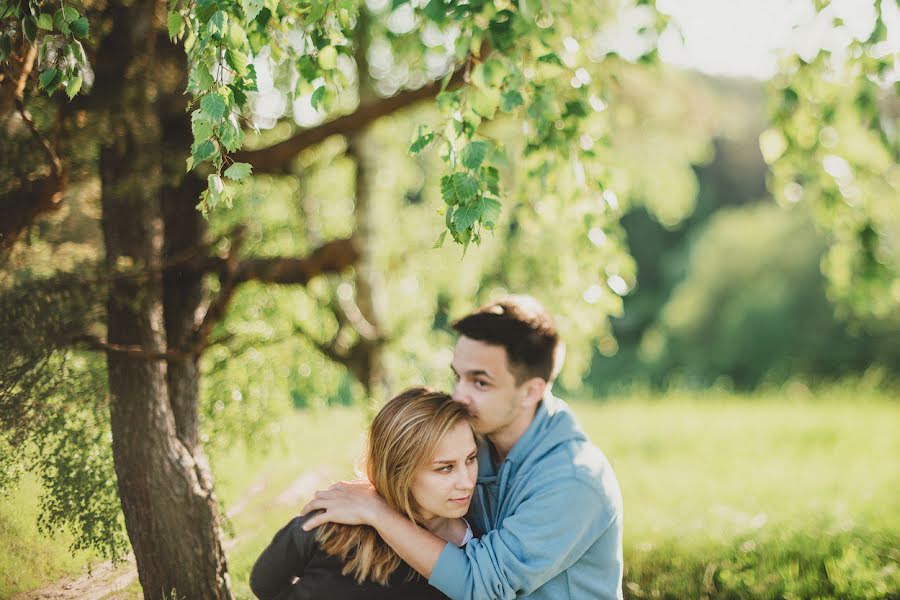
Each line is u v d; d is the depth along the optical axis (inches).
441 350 185.2
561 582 87.4
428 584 82.4
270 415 130.8
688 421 312.3
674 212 292.8
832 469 230.7
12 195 93.6
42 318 93.2
